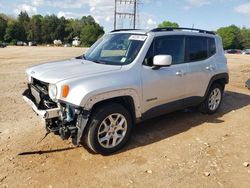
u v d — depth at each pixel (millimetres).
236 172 4191
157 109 5172
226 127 5977
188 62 5738
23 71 13461
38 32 131250
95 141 4320
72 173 4031
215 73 6410
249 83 10102
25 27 127875
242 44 111375
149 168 4211
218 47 6660
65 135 4141
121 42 5262
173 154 4664
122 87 4414
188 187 3791
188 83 5691
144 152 4691
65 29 137125
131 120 4719
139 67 4777
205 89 6238
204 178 4004
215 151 4832
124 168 4188
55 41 126750
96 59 5262
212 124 6117
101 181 3859
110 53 5199
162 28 5352
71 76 4246
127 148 4801
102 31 126250
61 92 4062
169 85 5246
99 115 4273
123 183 3828
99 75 4348
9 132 5320
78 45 119250
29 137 5098
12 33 121250
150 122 6090
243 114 6926
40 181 3830
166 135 5418
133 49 4949
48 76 4379
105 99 4273
